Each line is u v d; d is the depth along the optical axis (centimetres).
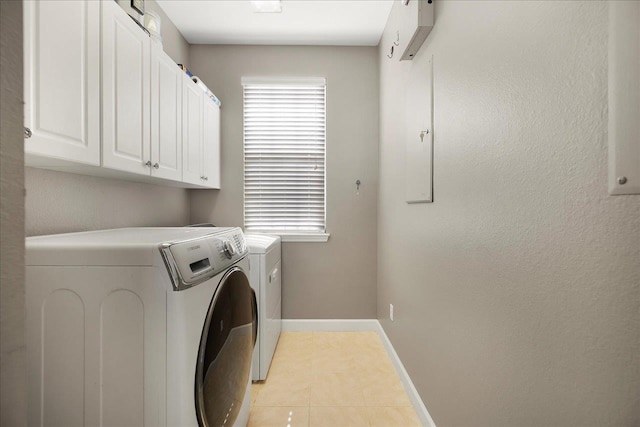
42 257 91
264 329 208
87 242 94
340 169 297
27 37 91
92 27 118
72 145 109
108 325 91
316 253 297
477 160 110
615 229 59
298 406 181
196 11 243
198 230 150
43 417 90
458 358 125
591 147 64
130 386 91
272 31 271
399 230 217
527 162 84
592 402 64
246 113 297
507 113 93
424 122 161
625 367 57
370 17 251
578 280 67
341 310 297
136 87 149
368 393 194
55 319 91
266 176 299
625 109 56
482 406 106
